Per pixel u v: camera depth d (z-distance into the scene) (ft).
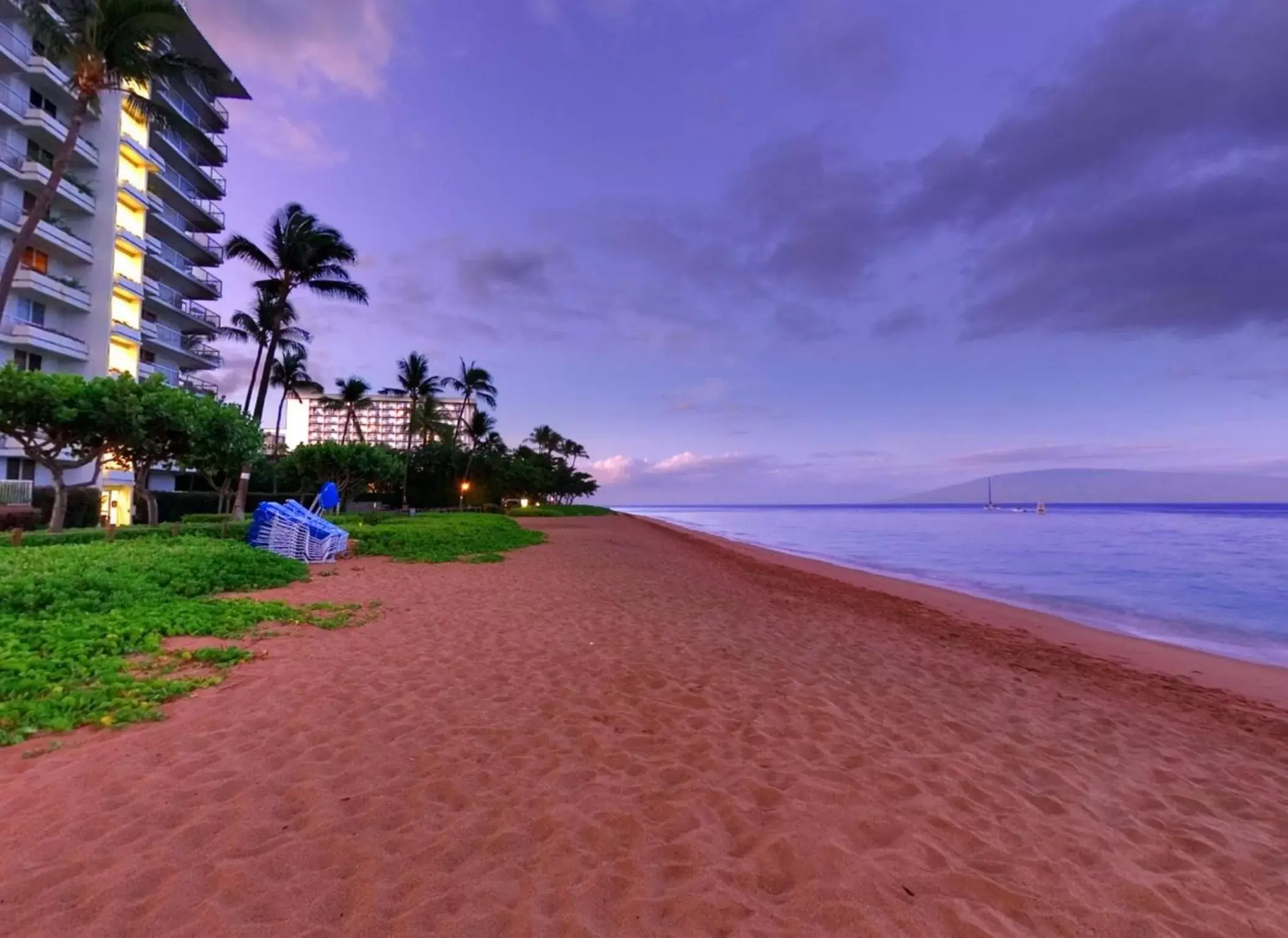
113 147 114.62
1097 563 93.04
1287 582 72.54
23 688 16.93
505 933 8.77
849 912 9.66
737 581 58.65
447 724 16.81
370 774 13.55
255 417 108.99
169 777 12.94
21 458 97.60
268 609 29.27
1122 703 25.32
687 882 10.23
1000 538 155.63
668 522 269.23
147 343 127.75
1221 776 17.44
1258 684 31.96
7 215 95.91
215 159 149.69
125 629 23.25
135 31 68.23
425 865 10.32
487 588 41.52
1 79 99.66
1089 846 12.46
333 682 19.77
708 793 13.57
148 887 9.41
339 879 9.81
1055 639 41.86
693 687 21.49
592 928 8.96
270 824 11.31
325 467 104.32
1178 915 10.34
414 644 25.35
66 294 105.40
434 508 194.39
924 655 30.76
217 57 131.34
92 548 38.96
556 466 354.54
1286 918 10.48
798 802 13.37
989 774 15.74
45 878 9.48
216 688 18.75
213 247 148.25
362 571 47.29
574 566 58.34
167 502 120.06
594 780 13.89
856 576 77.82
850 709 20.35
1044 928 9.71
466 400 238.27
